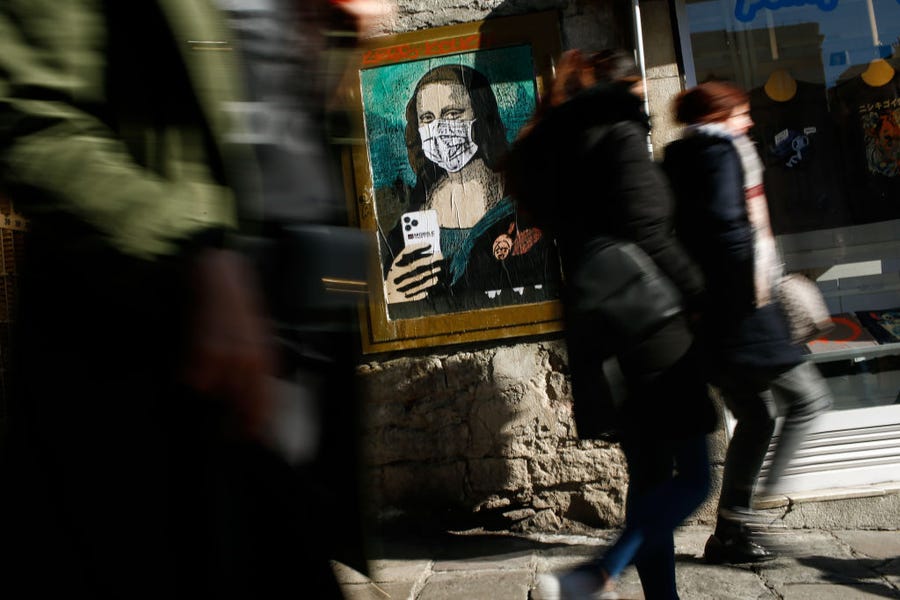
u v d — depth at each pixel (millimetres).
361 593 3834
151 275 1145
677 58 4770
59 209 1104
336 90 1601
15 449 1279
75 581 1265
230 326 1191
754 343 3461
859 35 4977
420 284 4773
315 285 1433
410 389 4777
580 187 2688
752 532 3910
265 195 1341
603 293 2576
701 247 3480
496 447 4738
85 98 1146
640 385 2584
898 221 4977
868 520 4531
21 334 1275
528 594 3742
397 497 4812
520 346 4723
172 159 1190
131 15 1197
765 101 4988
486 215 4742
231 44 1272
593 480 4695
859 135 4996
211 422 1268
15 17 1126
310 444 1417
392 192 4797
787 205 4996
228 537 1315
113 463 1246
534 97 4707
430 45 4762
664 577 2797
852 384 4832
